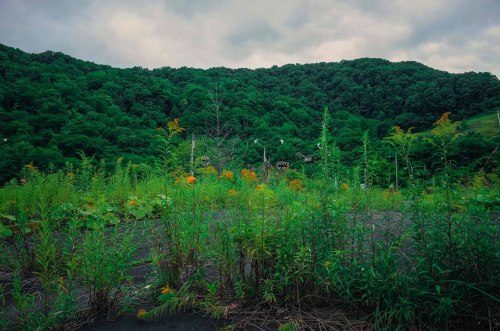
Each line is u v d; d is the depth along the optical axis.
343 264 3.01
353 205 3.34
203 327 2.71
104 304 2.97
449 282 2.74
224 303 3.03
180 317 2.87
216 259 3.37
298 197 3.83
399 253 3.42
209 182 7.57
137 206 6.36
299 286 3.00
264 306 2.98
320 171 3.40
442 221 2.92
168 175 3.76
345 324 2.65
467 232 2.79
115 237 3.29
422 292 2.55
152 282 3.42
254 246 3.15
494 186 3.60
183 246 3.37
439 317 2.46
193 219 3.48
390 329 2.53
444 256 2.77
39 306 3.07
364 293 2.82
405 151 3.12
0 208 5.46
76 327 2.76
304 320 2.74
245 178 5.95
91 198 6.57
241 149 24.12
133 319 2.87
